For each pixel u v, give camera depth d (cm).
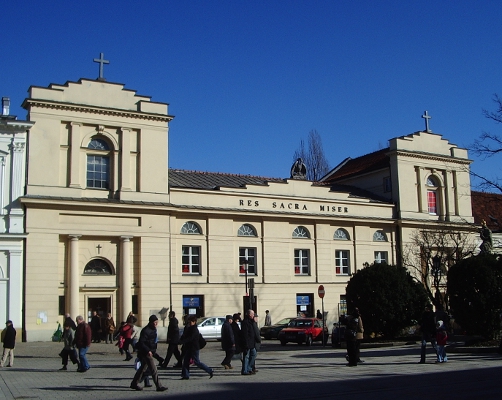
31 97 3456
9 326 2256
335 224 4519
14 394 1502
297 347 3180
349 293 3014
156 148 3803
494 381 1584
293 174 4678
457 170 5153
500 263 2467
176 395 1459
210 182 4316
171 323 2128
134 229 3653
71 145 3541
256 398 1389
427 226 4881
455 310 2514
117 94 3719
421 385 1541
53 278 3378
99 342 3372
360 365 2077
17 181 3366
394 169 4888
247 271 4038
